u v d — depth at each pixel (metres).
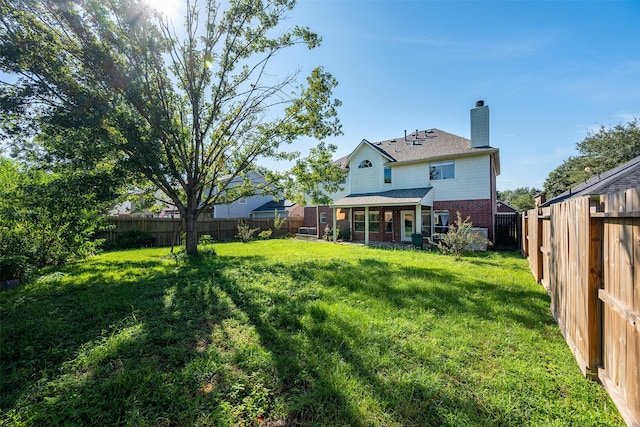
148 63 8.21
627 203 1.82
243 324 3.78
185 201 11.23
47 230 8.12
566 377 2.54
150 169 8.21
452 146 15.61
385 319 3.94
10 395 2.31
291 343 3.18
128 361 2.79
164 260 9.35
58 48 6.80
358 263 8.44
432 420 2.05
